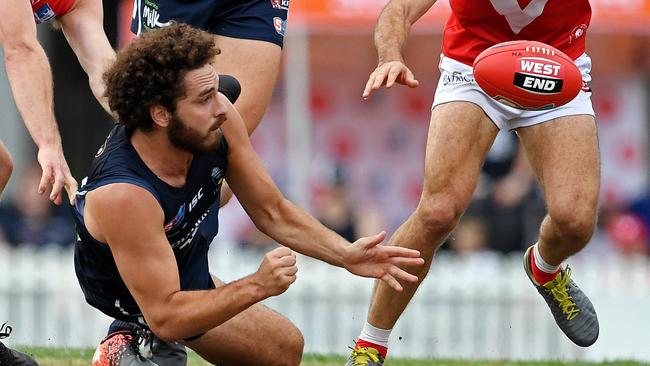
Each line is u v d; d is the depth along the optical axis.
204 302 16.64
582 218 19.77
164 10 22.69
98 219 16.75
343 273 34.62
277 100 48.94
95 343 34.06
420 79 48.81
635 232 44.12
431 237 19.81
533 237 38.75
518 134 20.66
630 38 47.25
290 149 43.22
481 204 39.25
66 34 21.97
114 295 18.47
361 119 49.41
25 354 20.64
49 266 34.97
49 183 19.06
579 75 19.27
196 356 24.78
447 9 39.06
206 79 16.48
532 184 39.19
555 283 22.17
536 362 25.92
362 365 20.70
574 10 20.38
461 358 27.69
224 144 17.50
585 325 22.53
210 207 18.00
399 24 20.19
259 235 41.97
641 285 35.00
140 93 16.44
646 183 48.75
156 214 16.77
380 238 17.09
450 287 34.44
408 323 34.38
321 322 34.38
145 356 19.80
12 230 41.03
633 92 48.88
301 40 42.84
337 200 41.75
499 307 34.22
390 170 49.28
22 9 19.56
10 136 52.09
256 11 22.47
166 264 16.84
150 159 16.95
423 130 49.19
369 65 48.81
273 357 20.03
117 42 48.66
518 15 20.06
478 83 19.42
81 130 55.44
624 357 32.59
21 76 19.39
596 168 19.97
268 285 16.38
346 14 38.53
